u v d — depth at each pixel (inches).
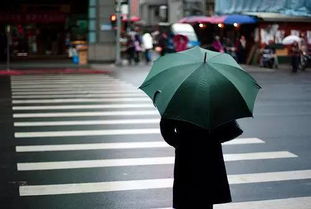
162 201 244.4
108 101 600.7
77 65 1201.4
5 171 294.4
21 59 1414.9
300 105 587.8
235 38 1333.7
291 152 350.3
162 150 351.9
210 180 174.1
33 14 1534.2
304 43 1192.2
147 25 2721.5
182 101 159.2
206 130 172.7
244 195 255.0
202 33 1515.7
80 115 498.6
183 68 165.9
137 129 429.1
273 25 1211.9
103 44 1279.5
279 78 922.1
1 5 1510.8
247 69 1113.4
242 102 160.9
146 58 1283.2
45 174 288.7
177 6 2460.6
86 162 316.5
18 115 497.4
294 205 240.7
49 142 374.6
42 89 720.3
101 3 1270.9
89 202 241.8
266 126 452.1
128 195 253.1
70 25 1545.3
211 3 2389.3
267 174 294.0
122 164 312.7
